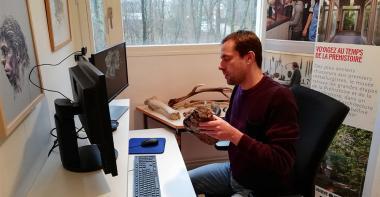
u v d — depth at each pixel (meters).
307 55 2.18
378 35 1.75
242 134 1.20
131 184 1.28
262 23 2.49
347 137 1.97
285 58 2.29
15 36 1.05
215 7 2.61
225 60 1.32
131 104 2.56
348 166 2.00
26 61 1.15
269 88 1.29
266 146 1.17
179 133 2.05
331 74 2.00
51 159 1.23
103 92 0.90
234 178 1.46
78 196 1.00
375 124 1.83
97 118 0.93
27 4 1.19
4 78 0.94
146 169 1.41
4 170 0.94
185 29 2.60
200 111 1.24
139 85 2.54
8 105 0.96
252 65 1.32
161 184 1.31
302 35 2.21
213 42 2.69
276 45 2.34
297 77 2.26
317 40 2.03
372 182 1.90
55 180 1.08
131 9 2.45
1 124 0.89
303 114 1.35
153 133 1.90
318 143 1.21
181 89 2.63
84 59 1.36
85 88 0.91
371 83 1.82
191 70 2.61
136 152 1.61
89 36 2.41
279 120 1.21
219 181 1.57
